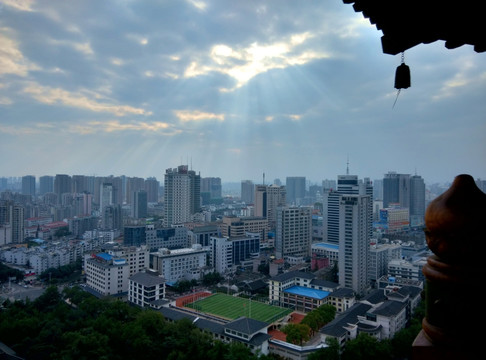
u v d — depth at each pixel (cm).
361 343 6944
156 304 9956
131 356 6750
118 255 13400
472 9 548
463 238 359
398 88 716
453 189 392
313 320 8531
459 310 369
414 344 400
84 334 6944
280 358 7406
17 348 6844
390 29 668
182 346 6738
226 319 9288
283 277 11588
